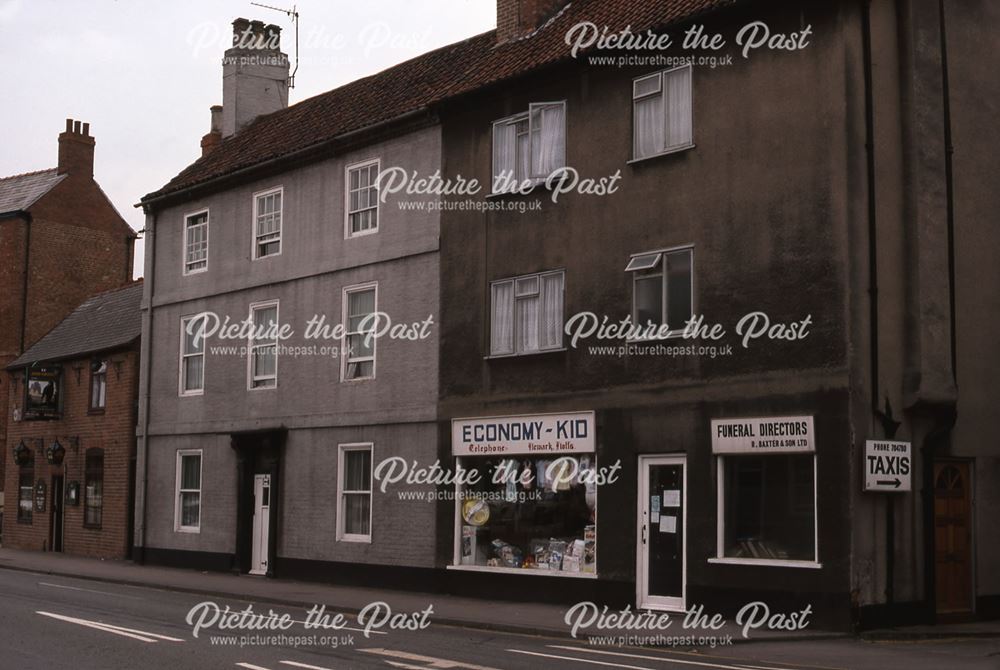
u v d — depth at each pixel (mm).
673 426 19094
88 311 40062
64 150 47062
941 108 18641
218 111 37906
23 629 15648
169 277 32281
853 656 14562
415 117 24734
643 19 20547
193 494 30516
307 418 26953
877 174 17750
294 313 27797
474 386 22875
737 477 18250
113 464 34281
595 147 21016
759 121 18406
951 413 17969
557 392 21188
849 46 17531
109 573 28141
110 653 13398
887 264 17703
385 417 24875
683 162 19469
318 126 28562
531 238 22078
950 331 18219
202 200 31359
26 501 39250
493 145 23125
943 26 18906
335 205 26953
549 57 21875
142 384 32562
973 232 19078
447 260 23859
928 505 17719
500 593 21734
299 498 26891
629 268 19953
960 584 18359
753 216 18328
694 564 18516
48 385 37188
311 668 12352
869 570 16812
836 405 16906
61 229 46312
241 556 28344
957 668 13422
